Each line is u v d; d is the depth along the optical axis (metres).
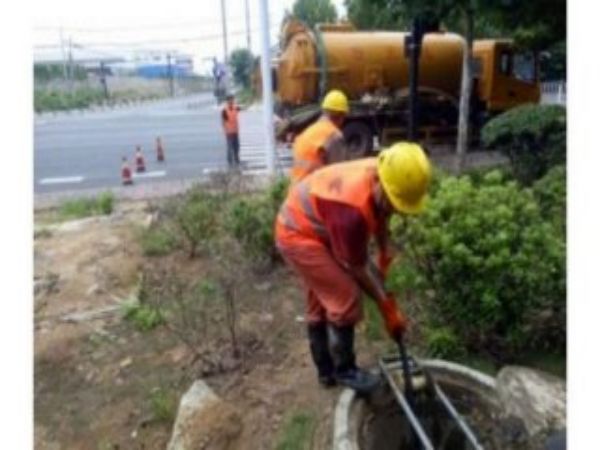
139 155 15.58
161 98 52.03
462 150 10.99
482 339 4.15
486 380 3.57
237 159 15.19
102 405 4.31
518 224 3.99
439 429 3.50
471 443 3.04
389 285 4.24
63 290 5.98
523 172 8.84
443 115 16.02
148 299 5.50
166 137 22.33
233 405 3.85
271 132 10.34
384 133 15.54
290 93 15.39
